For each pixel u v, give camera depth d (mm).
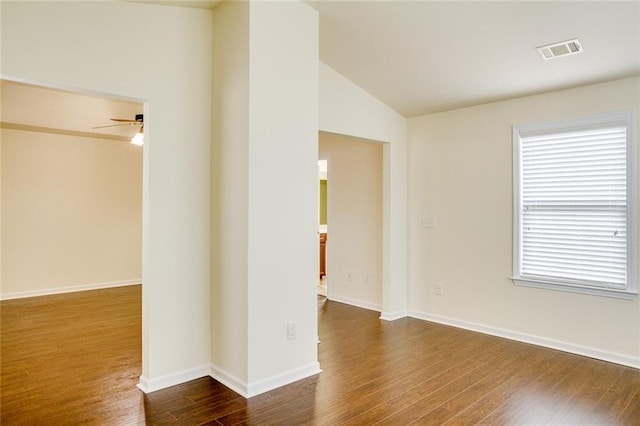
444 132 4652
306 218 3209
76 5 2633
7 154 5730
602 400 2787
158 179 2967
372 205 5242
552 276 3861
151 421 2482
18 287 5844
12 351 3686
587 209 3650
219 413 2586
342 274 5656
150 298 2920
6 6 2395
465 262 4477
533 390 2936
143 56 2908
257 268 2885
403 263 4961
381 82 4223
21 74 2436
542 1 2730
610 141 3523
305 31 3195
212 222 3215
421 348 3824
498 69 3611
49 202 6082
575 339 3705
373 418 2529
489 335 4227
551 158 3869
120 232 6773
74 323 4574
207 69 3223
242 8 2922
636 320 3391
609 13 2730
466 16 3006
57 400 2750
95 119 6086
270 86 2969
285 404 2713
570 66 3377
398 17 3150
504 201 4164
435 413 2600
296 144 3139
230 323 3006
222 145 3107
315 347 3258
